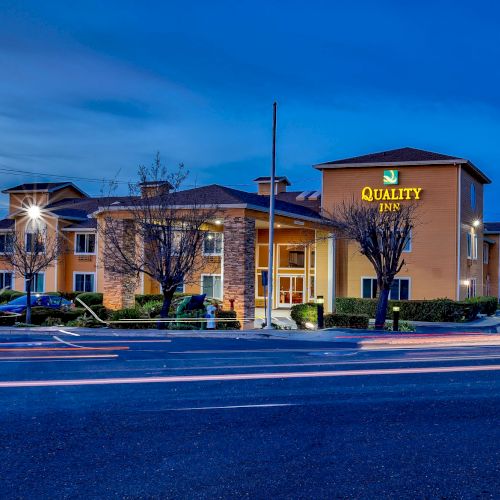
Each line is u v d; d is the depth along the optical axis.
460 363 14.82
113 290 28.62
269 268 25.08
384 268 26.05
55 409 9.33
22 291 43.53
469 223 37.28
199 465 6.68
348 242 36.22
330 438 7.82
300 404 9.80
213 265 37.00
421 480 6.26
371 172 36.25
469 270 37.38
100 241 41.09
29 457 6.94
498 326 29.98
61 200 48.12
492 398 10.38
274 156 25.05
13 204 46.78
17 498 5.69
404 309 32.12
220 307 30.31
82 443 7.50
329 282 35.16
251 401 10.02
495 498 5.79
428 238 35.16
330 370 13.45
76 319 27.42
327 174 37.06
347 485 6.09
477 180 39.66
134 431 8.08
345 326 26.28
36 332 23.55
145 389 11.02
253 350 17.70
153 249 25.27
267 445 7.48
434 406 9.73
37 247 32.47
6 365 14.14
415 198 35.34
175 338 21.97
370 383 11.77
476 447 7.48
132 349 17.83
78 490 5.90
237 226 26.98
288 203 36.28
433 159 35.22
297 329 25.95
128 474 6.38
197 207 26.05
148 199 26.44
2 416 8.86
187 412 9.18
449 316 31.42
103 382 11.73
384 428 8.35
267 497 5.75
